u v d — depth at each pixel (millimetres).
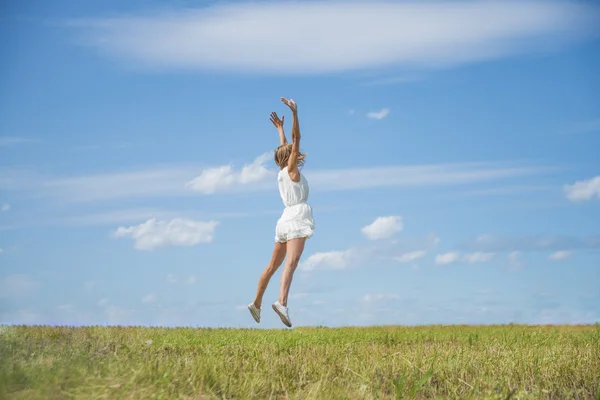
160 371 5324
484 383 5809
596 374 6516
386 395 5617
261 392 5375
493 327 14125
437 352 7715
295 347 8781
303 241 7508
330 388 5410
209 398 4914
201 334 10680
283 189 7625
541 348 8461
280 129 8156
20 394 4574
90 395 4555
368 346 9375
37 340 7398
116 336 8734
